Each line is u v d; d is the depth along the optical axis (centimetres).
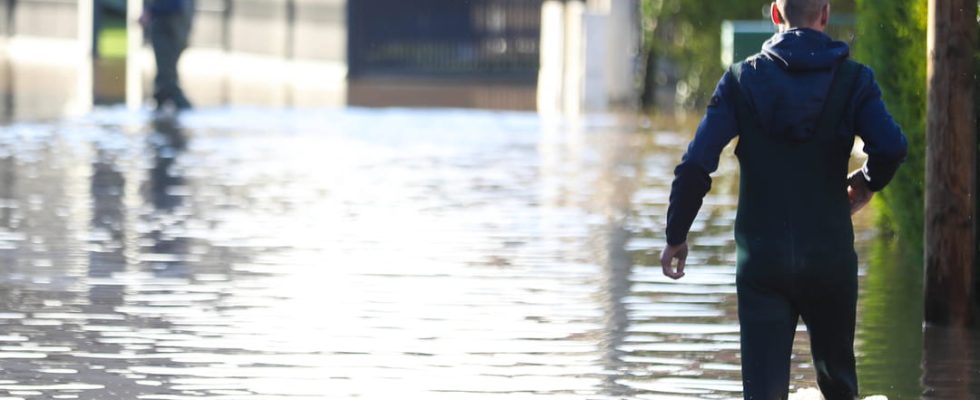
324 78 9056
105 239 3381
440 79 9000
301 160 4909
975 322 2580
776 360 1698
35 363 2266
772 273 1697
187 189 4206
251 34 9775
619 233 3569
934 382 2212
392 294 2822
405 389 2147
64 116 6247
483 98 7762
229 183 4344
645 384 2197
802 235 1691
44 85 7775
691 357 2364
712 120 1688
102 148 5116
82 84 7900
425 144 5462
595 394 2139
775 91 1684
